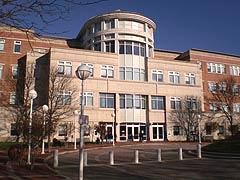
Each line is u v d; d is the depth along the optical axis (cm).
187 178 1347
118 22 4906
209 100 5516
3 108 3731
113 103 4509
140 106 4672
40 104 4103
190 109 4969
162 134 4756
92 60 4500
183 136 4844
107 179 1314
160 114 4788
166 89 4891
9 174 1344
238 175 1430
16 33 4675
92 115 4284
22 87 3797
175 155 2547
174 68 5094
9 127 3716
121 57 4753
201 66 5888
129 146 3653
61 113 3456
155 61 4950
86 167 1742
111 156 1909
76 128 3812
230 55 6266
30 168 1552
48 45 5000
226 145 2681
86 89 4322
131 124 4562
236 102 5653
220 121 5166
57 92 3622
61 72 4116
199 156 2339
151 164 1908
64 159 2183
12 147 1794
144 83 4731
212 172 1538
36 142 1736
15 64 4584
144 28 5025
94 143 3925
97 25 5041
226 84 5347
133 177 1375
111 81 4509
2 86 4006
